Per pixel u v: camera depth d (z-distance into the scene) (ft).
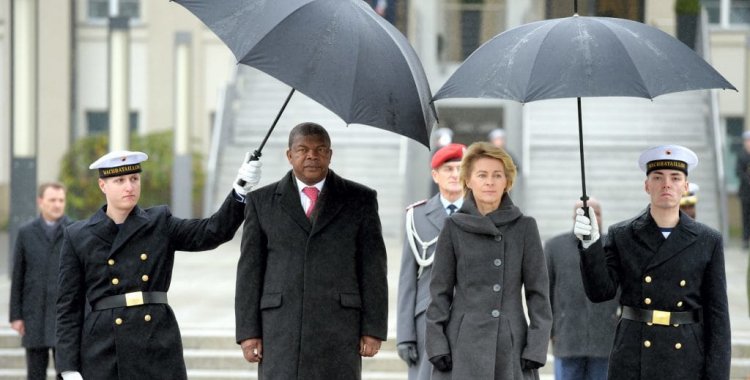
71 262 80.02
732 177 350.43
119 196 79.51
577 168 280.72
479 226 76.54
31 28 216.13
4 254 262.47
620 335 77.41
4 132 367.86
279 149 297.94
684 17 299.99
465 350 75.10
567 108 296.30
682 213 77.30
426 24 348.38
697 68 70.38
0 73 369.30
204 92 373.20
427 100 74.64
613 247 77.87
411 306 90.22
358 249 78.89
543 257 77.41
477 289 76.23
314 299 77.15
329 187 78.95
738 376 134.21
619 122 291.99
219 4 73.41
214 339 141.79
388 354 139.23
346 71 70.18
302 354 76.64
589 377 99.25
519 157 323.78
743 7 362.53
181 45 281.95
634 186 274.98
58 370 79.41
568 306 98.17
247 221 78.89
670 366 75.31
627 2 305.73
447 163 91.50
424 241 91.20
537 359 75.10
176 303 169.99
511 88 69.41
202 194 357.61
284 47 70.44
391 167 292.40
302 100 307.99
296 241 77.92
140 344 78.84
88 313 80.43
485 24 347.77
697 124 290.15
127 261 79.71
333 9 72.43
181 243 81.46
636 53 69.77
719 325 75.56
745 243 259.39
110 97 248.52
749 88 343.67
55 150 369.50
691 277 75.66
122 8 374.63
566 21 72.79
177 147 284.20
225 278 203.62
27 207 215.10
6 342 143.74
